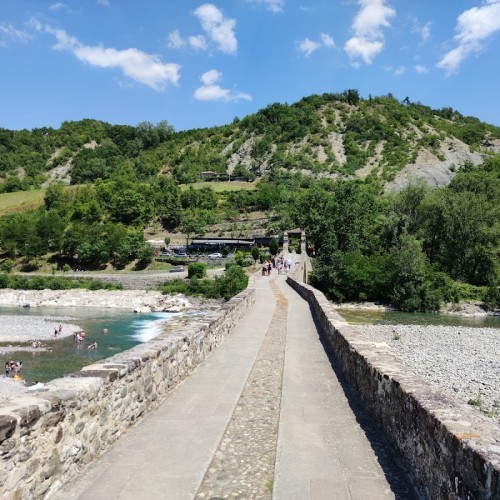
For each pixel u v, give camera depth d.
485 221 62.84
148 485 5.28
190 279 66.31
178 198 114.12
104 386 6.20
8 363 27.14
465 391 18.34
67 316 51.31
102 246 83.06
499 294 52.75
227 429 7.34
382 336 33.59
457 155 187.75
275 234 92.19
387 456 6.31
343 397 9.19
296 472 5.76
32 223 92.75
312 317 21.30
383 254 61.91
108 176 165.12
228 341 15.13
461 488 4.11
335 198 76.25
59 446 5.08
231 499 5.12
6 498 4.18
